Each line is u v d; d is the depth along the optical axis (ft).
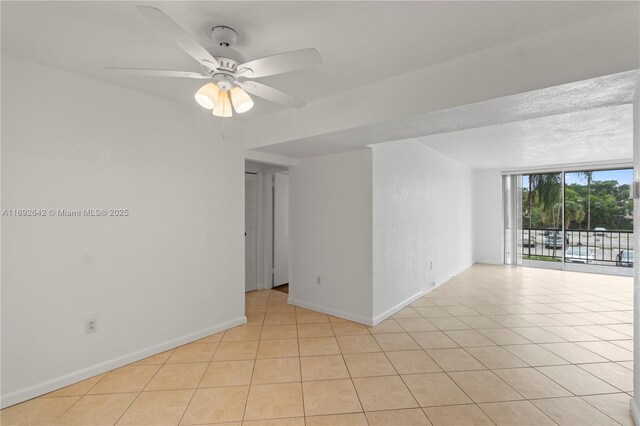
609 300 14.51
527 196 23.11
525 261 23.07
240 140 11.37
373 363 8.52
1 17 5.23
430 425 6.08
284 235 17.95
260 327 11.16
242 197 11.50
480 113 7.13
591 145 15.11
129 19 5.29
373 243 11.37
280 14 5.11
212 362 8.55
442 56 6.57
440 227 17.49
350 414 6.41
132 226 8.52
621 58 5.06
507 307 13.48
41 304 6.99
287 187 18.16
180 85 8.22
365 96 8.08
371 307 11.32
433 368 8.25
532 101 6.40
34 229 6.91
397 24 5.41
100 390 7.20
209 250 10.37
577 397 6.97
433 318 12.12
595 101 6.46
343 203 12.15
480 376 7.86
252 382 7.57
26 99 6.79
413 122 7.87
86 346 7.68
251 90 6.16
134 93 8.56
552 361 8.63
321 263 12.85
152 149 8.93
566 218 21.45
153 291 8.95
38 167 6.96
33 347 6.88
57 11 5.07
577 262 21.08
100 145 7.92
